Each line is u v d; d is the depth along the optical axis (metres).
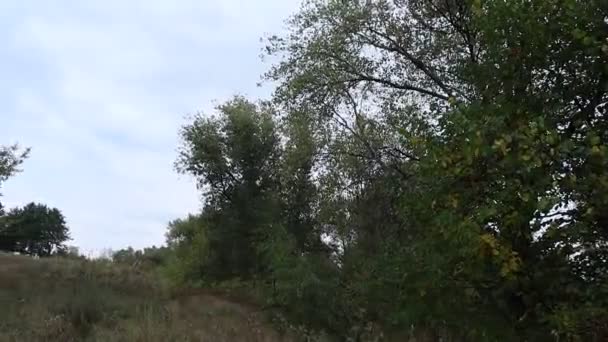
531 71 5.29
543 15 5.07
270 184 33.59
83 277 22.42
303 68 18.77
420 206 5.44
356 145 19.27
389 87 18.44
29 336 13.16
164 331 13.69
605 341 4.46
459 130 4.98
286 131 20.86
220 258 32.69
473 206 4.82
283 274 18.48
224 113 34.78
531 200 4.38
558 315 4.51
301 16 18.91
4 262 24.02
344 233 21.28
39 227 71.44
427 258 5.45
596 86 5.00
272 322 17.52
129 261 35.44
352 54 18.56
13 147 27.12
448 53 16.31
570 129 5.01
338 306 16.22
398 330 11.59
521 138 4.41
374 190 18.42
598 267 4.82
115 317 15.72
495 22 5.31
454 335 5.94
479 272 4.86
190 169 34.59
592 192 4.44
